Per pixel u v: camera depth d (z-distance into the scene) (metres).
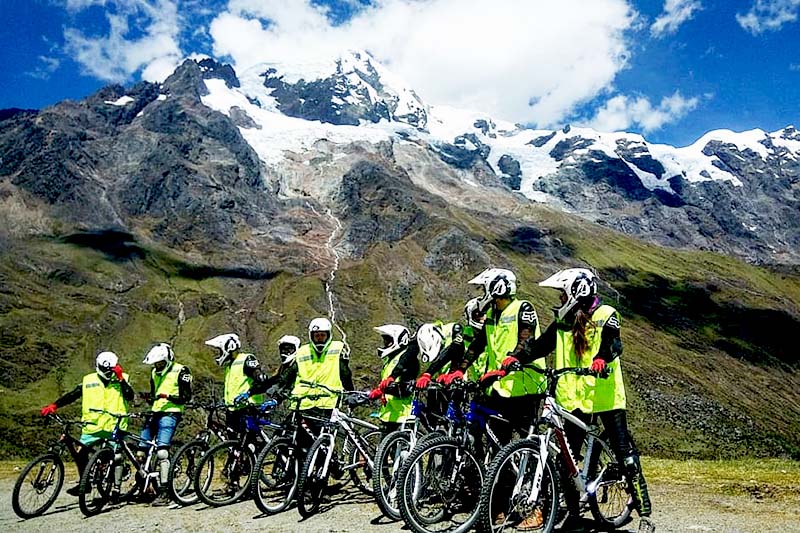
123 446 12.63
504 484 8.25
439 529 8.53
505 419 9.05
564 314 8.91
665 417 156.88
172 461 12.26
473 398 9.09
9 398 134.00
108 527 10.64
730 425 158.38
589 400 8.79
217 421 13.18
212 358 159.12
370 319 194.25
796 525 9.48
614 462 9.06
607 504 9.26
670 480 13.09
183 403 13.08
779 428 164.88
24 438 115.75
